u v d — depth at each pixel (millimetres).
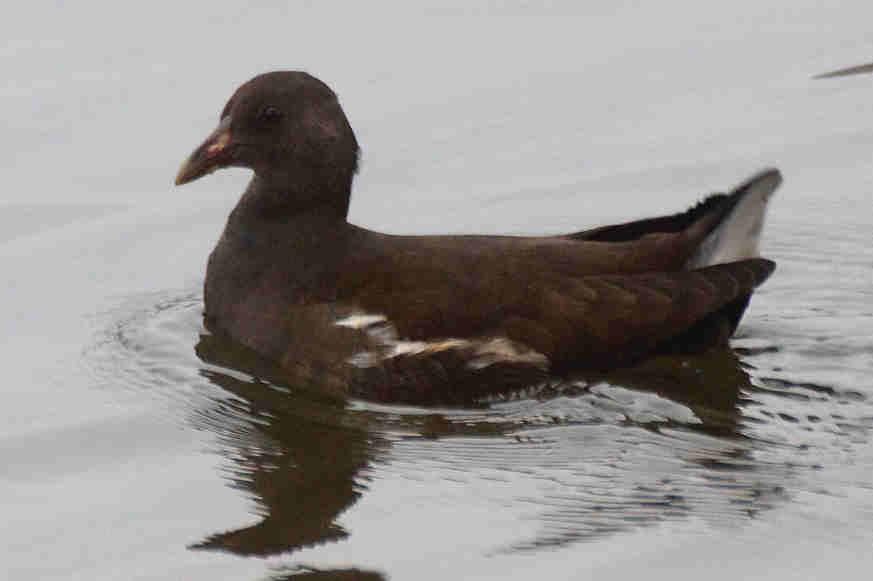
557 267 13492
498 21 21734
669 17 21781
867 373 13578
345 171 14234
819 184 17625
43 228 17422
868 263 15891
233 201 18125
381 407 13398
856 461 12086
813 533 11047
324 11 21969
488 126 19156
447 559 10938
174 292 15938
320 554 11086
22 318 15414
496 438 12734
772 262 13594
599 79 20141
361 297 13594
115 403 13570
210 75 20156
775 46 20797
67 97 19859
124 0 22281
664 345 13539
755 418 12836
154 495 12031
